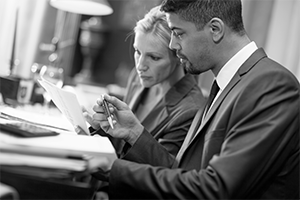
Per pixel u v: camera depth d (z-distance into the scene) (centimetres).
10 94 162
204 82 336
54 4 210
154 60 139
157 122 143
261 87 96
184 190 91
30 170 70
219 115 102
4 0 199
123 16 426
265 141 89
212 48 107
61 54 255
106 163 91
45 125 118
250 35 339
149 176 95
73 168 71
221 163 89
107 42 432
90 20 397
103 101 117
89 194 84
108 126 118
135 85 174
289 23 324
